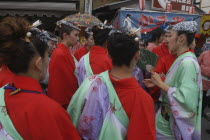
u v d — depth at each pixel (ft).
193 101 5.41
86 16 15.42
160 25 21.99
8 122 2.74
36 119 2.68
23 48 2.80
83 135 3.96
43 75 3.24
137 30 4.19
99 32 6.47
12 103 2.81
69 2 18.29
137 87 3.73
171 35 6.12
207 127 12.47
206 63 13.10
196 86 5.51
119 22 21.01
